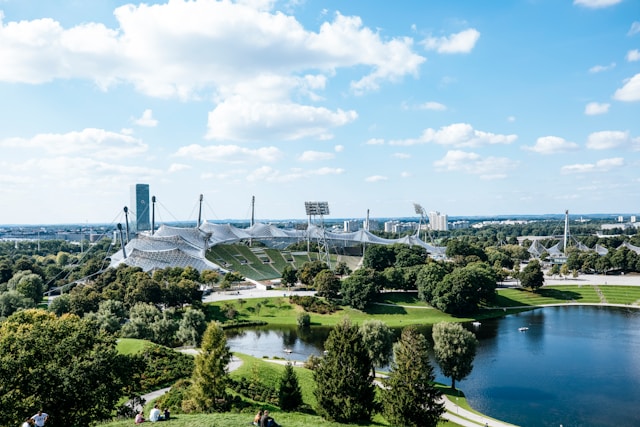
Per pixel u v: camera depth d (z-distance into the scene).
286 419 59.66
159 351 98.56
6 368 48.47
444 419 80.94
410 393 59.84
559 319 178.88
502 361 124.12
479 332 158.38
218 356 69.69
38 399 48.62
